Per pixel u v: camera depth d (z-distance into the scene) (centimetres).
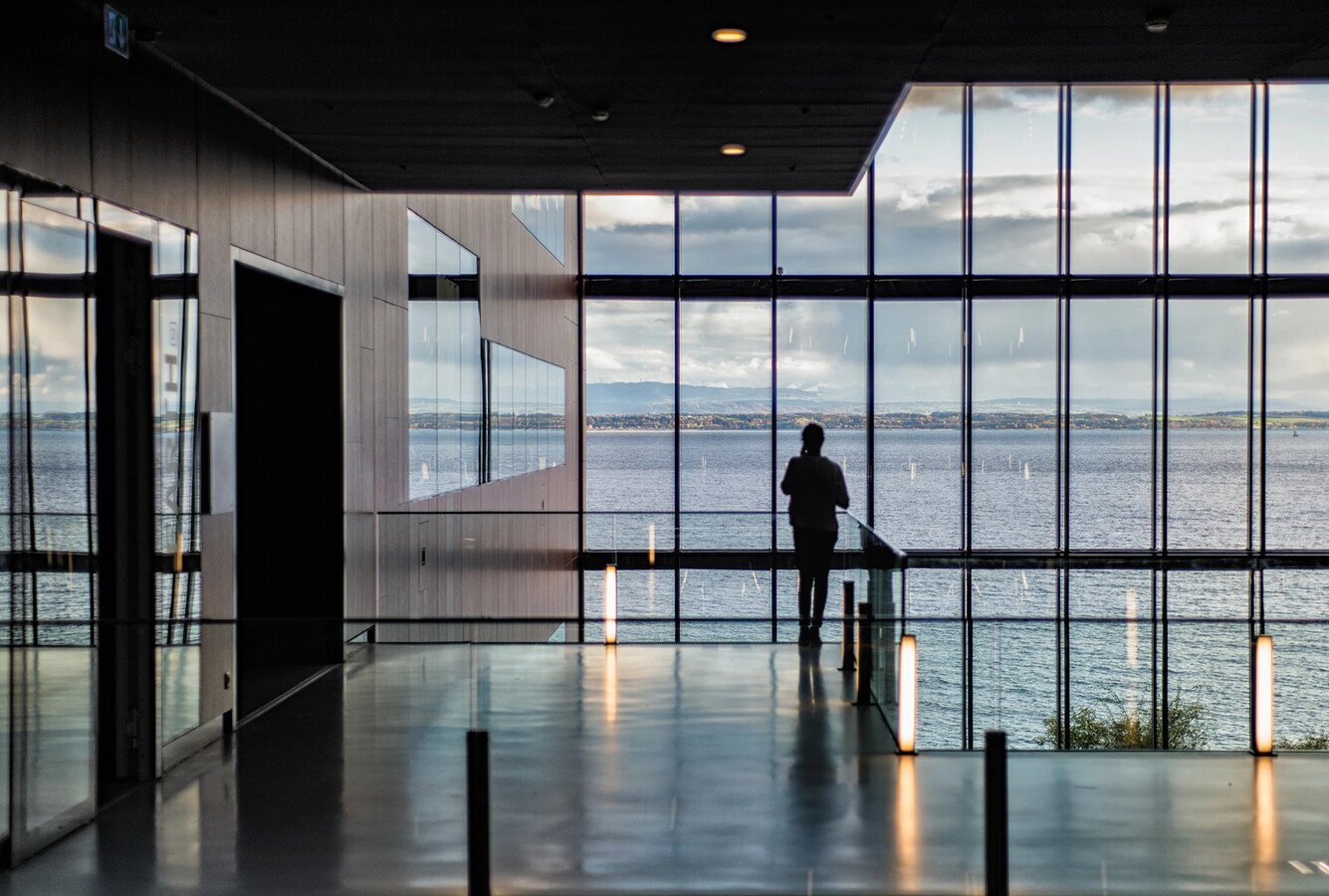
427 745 603
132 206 689
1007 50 764
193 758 697
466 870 542
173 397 740
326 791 613
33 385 584
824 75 812
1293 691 729
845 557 1040
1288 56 782
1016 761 661
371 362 1143
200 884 529
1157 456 1484
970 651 898
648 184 1187
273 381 1051
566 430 2295
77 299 627
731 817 593
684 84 830
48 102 597
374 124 916
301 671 631
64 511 613
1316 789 657
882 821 590
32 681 578
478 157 1044
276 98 834
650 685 786
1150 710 794
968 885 525
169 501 734
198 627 757
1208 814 617
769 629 971
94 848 577
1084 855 561
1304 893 523
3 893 522
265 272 898
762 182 1184
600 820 584
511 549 1390
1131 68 809
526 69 786
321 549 1044
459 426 1471
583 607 1355
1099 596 1367
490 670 605
